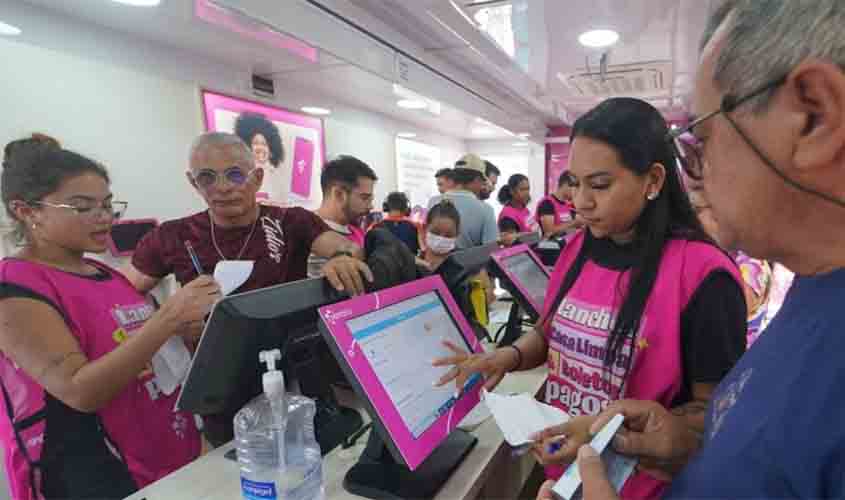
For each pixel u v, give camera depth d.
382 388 0.71
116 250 2.29
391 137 5.48
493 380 0.94
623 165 0.74
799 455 0.30
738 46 0.32
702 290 0.70
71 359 0.84
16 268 0.89
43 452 0.87
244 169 1.35
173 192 2.68
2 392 0.89
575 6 2.13
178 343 1.08
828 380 0.30
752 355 0.44
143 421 1.00
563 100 4.80
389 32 2.06
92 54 2.22
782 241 0.35
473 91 3.18
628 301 0.77
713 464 0.38
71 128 2.14
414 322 0.86
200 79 2.83
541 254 2.24
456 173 3.05
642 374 0.76
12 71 1.91
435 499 0.76
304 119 3.81
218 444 0.96
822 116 0.28
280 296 0.83
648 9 2.21
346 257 1.03
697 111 0.37
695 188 0.40
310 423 0.89
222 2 1.21
